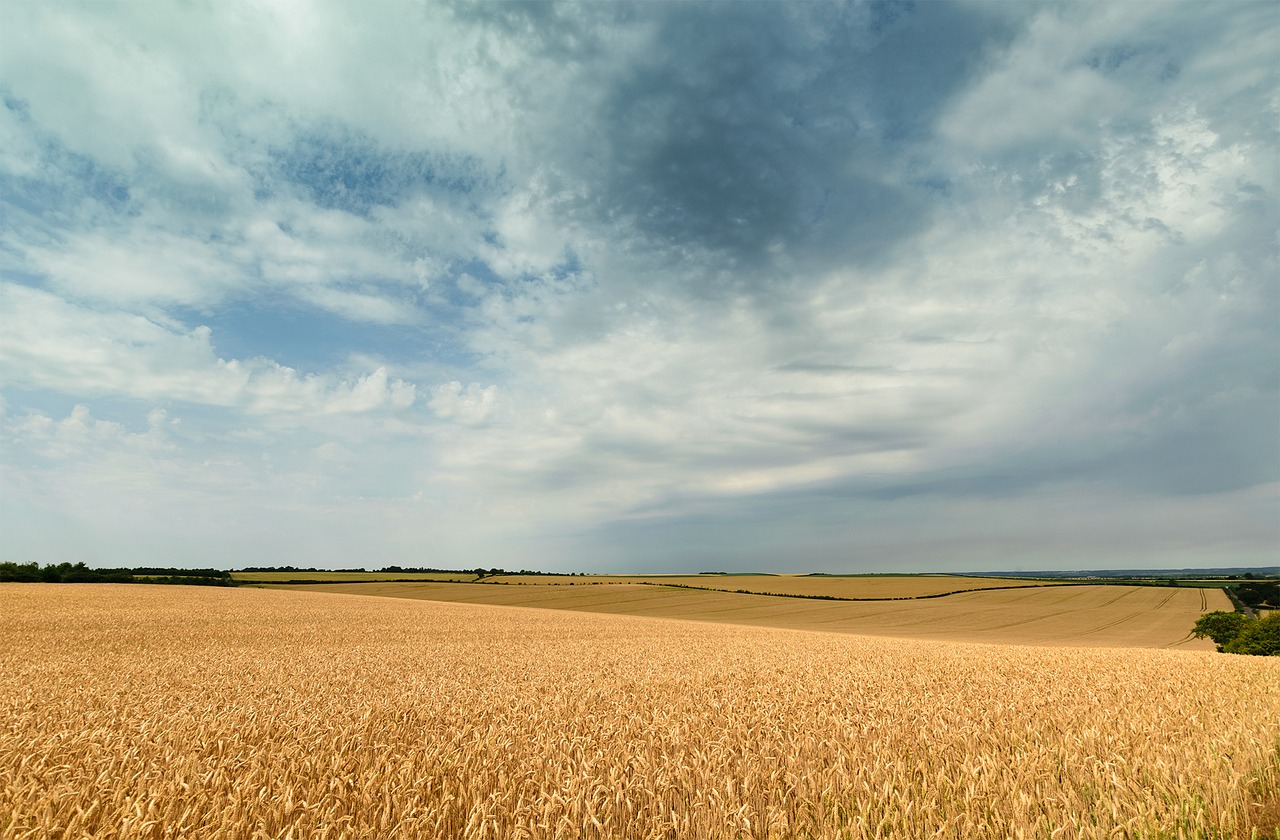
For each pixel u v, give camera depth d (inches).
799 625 2440.9
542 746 360.2
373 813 247.1
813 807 259.0
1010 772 291.7
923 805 248.7
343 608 2110.0
